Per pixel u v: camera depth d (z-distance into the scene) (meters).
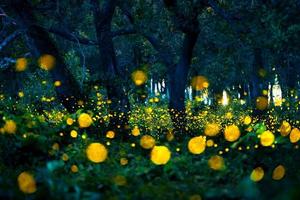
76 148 8.13
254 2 15.17
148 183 5.46
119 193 4.99
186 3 15.11
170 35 19.91
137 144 9.65
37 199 4.35
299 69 32.47
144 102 31.20
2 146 7.85
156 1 18.80
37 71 30.53
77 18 17.59
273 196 3.49
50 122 11.67
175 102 17.34
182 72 17.23
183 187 5.06
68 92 13.90
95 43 16.62
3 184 4.49
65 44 32.44
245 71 33.91
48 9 15.41
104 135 12.52
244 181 4.12
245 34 14.48
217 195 4.22
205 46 26.58
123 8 17.58
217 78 38.94
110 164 7.11
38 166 7.30
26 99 27.39
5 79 33.19
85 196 4.41
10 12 15.68
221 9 15.34
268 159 7.90
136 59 37.47
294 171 7.42
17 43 21.61
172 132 14.49
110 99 13.71
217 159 6.55
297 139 8.51
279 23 12.88
